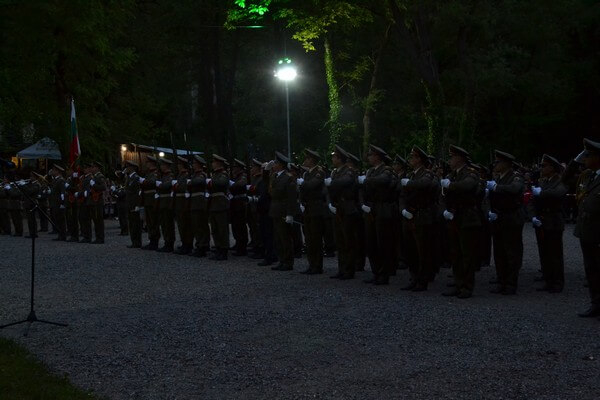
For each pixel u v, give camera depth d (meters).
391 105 43.75
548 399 5.62
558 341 7.46
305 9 29.95
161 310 9.32
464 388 5.91
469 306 9.46
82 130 29.50
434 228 11.13
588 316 8.70
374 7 29.44
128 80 35.31
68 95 29.77
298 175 16.31
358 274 12.72
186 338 7.73
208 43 40.22
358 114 44.44
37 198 22.75
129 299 10.21
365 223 11.43
